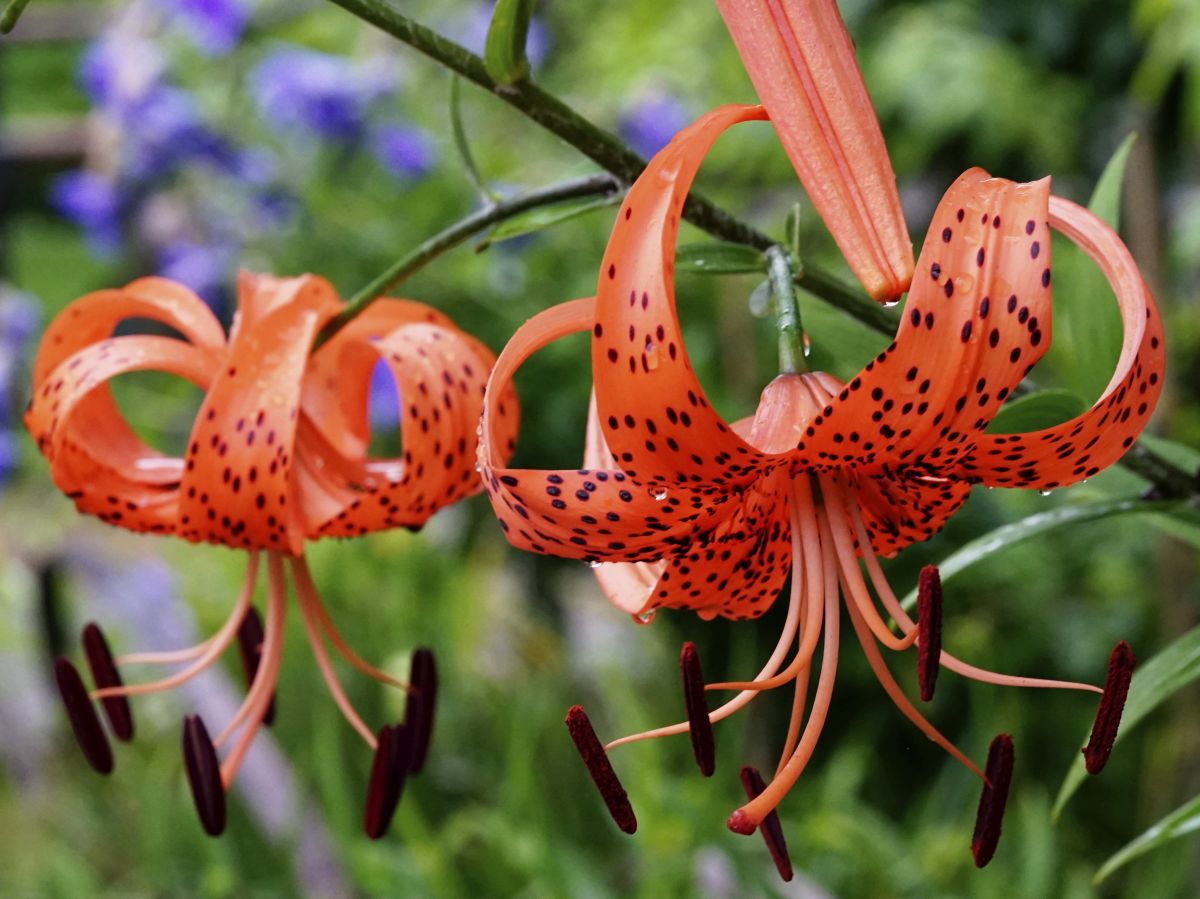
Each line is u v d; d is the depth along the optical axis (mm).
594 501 408
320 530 469
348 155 993
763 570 432
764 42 395
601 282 391
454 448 459
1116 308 485
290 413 451
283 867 850
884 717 1000
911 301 387
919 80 1057
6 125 1260
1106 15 1076
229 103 1008
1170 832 466
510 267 945
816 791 941
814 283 445
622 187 449
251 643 509
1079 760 472
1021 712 985
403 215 979
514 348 404
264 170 978
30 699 1086
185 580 1099
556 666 1054
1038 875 796
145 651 1017
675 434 397
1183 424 966
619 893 859
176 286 475
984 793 430
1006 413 447
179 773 984
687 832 784
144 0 1024
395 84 966
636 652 1041
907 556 956
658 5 1104
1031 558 967
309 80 946
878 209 392
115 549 1104
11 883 988
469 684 999
